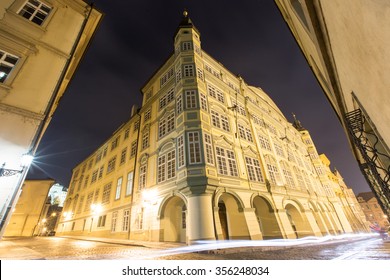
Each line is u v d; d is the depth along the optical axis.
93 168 31.05
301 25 5.41
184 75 15.94
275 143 23.56
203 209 10.97
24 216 35.28
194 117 13.91
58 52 10.38
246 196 14.07
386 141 2.71
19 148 7.75
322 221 21.56
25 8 10.11
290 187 20.34
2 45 8.72
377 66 1.82
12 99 8.23
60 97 14.41
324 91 8.35
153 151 17.22
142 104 24.00
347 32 2.31
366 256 7.51
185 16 20.03
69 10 11.75
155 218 14.20
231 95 20.11
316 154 34.22
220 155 14.15
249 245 11.19
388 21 1.25
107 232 20.06
